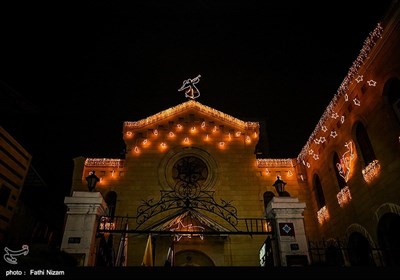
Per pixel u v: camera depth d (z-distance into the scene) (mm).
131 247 17672
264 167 21438
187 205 12578
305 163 21172
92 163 20672
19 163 14883
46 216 21922
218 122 22609
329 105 17172
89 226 9477
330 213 17562
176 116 22656
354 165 15070
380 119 12992
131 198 19625
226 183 20500
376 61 13195
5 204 13688
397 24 11742
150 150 21406
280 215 10516
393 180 12148
